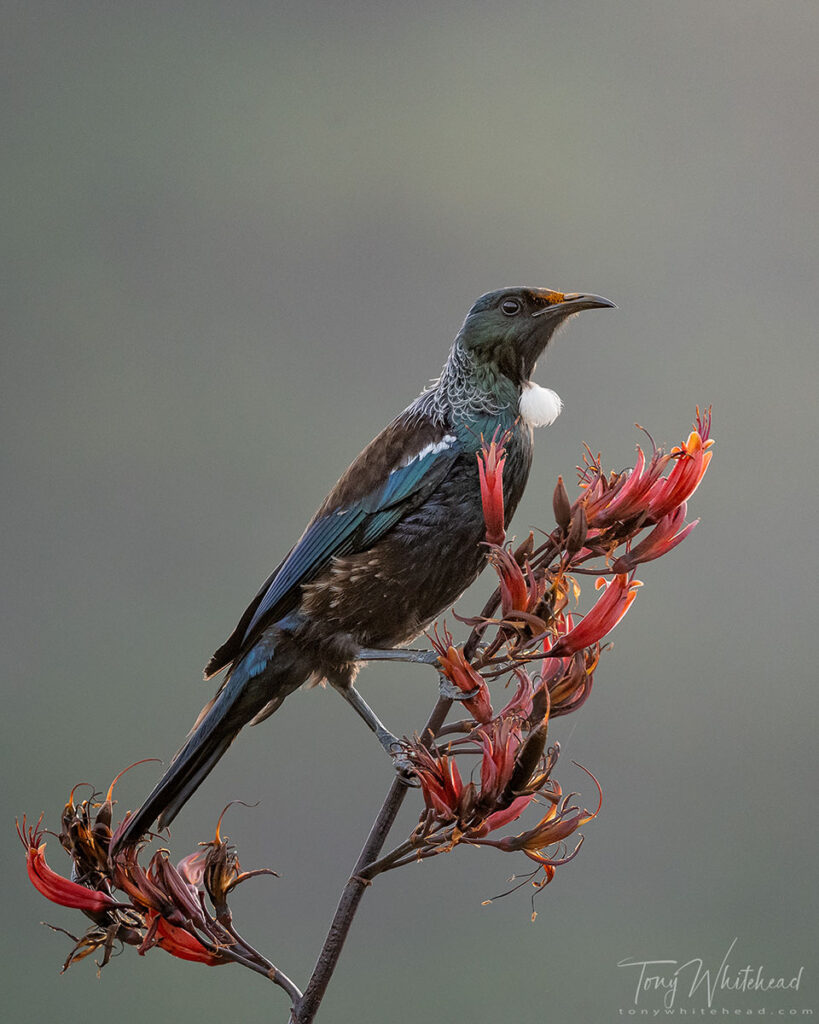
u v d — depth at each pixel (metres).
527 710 6.26
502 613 6.36
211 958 6.27
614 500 6.47
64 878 6.37
